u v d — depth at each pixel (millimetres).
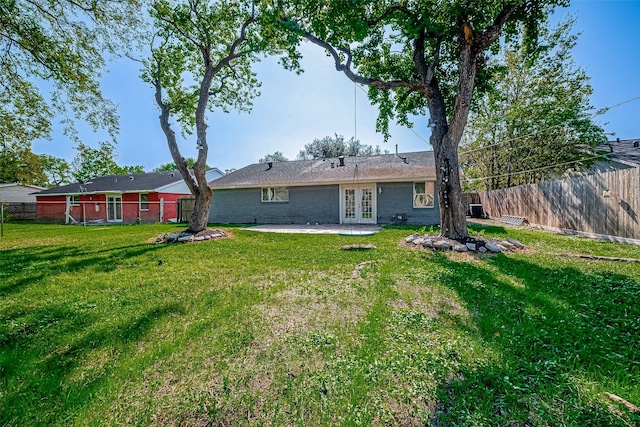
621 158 11688
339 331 2736
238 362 2275
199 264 5625
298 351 2395
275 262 5703
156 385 2020
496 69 8125
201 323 2973
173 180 21344
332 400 1812
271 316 3131
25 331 2900
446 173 6898
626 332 2635
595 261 5164
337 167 14680
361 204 12930
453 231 6910
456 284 4016
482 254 5992
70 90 8195
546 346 2396
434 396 1824
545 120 13539
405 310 3162
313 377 2039
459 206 6867
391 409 1729
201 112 8984
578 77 13594
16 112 8156
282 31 6699
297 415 1705
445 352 2311
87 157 9336
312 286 4141
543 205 10055
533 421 1607
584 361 2178
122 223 18250
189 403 1825
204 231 9172
